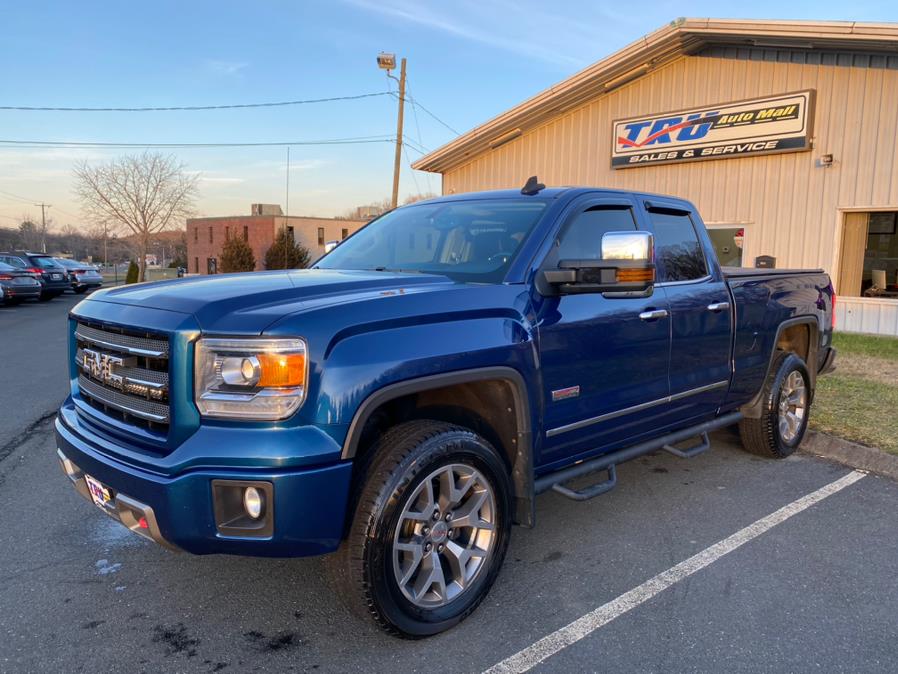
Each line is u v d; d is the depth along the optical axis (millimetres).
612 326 3631
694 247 4523
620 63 14164
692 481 4938
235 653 2828
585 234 3730
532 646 2879
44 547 3812
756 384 5000
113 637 2938
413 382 2723
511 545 3871
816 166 12273
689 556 3723
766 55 12766
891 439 5500
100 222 59344
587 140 15977
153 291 2988
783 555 3732
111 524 4125
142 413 2736
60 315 18266
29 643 2883
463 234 3764
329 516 2549
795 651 2838
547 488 3455
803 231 12531
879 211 11703
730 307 4586
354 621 3078
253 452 2445
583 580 3457
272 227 61531
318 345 2521
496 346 3008
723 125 13398
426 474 2789
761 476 5043
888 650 2846
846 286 12258
